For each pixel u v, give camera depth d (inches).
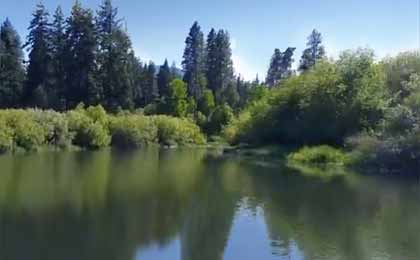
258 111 2652.6
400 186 1283.2
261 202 1061.1
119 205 1005.8
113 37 3693.4
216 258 688.4
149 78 4279.0
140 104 4138.8
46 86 3496.6
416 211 986.1
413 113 1631.4
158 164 1814.7
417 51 2137.1
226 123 3814.0
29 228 814.5
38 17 3575.3
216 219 906.1
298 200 1084.5
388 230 839.1
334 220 907.4
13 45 3506.4
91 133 2650.1
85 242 749.3
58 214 914.1
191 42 4601.4
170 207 1000.2
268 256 701.3
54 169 1562.5
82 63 3602.4
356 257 697.0
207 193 1159.6
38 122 2422.5
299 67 4478.3
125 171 1558.8
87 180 1326.3
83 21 3619.6
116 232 805.2
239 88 4926.2
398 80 2071.9
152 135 3043.8
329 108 2065.7
